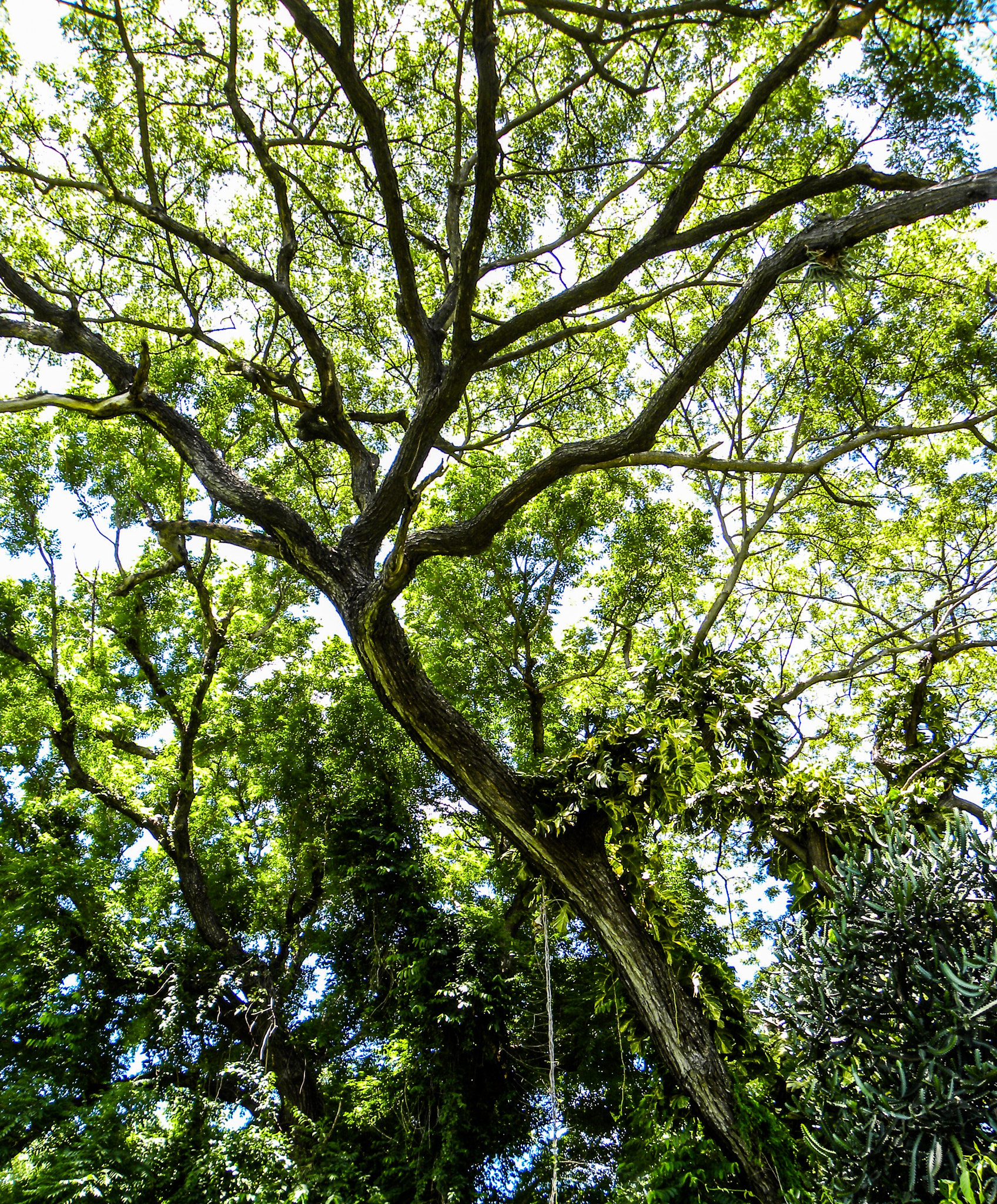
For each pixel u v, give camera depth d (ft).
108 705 43.01
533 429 40.73
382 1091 32.19
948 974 12.42
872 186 21.94
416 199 33.63
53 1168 24.95
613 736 22.41
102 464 39.22
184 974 35.83
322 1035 37.47
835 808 20.75
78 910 35.04
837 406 33.06
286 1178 27.37
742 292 21.01
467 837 41.57
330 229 33.73
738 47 26.48
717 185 31.07
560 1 18.40
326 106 29.14
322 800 39.55
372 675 23.59
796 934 15.53
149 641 43.06
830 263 20.07
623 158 30.22
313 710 40.81
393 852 35.47
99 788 38.19
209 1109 28.73
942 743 27.48
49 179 27.37
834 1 17.39
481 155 18.94
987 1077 11.80
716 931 33.83
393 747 39.09
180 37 28.89
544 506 39.40
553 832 22.22
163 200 29.45
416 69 30.89
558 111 30.45
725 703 22.03
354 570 25.52
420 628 41.93
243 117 26.99
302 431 29.84
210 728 42.80
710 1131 19.40
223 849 42.93
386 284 36.86
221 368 33.63
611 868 22.94
